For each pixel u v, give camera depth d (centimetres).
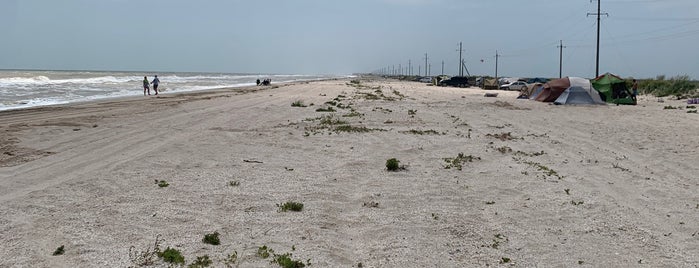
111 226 690
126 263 562
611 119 2306
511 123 2106
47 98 3622
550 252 633
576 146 1507
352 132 1678
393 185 966
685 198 911
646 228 736
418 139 1559
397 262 590
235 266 560
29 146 1345
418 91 5175
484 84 6738
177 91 4959
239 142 1453
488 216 780
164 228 688
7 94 3988
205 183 953
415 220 750
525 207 833
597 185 1002
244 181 977
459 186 968
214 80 10944
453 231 703
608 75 3447
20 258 573
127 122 1908
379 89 5397
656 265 597
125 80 8394
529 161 1249
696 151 1416
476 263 593
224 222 721
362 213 784
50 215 735
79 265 555
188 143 1418
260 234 673
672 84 4853
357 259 598
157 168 1082
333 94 4131
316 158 1230
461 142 1527
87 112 2348
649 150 1442
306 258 591
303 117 2144
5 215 731
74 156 1210
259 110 2447
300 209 789
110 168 1070
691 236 704
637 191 960
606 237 693
